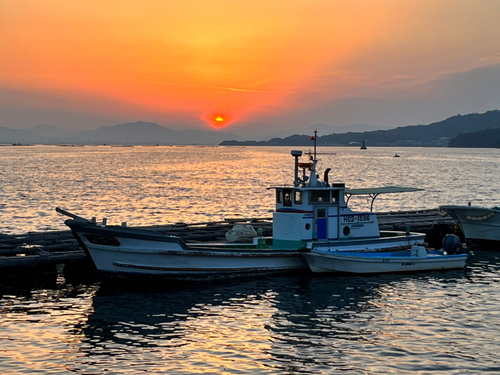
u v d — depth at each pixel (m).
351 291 26.72
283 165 180.75
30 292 26.62
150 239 26.50
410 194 83.44
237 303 24.72
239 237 32.44
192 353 18.83
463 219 40.25
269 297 25.69
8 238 32.94
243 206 66.75
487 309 23.64
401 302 24.80
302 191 29.94
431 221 43.69
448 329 21.09
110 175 119.94
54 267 29.92
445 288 27.31
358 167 167.12
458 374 17.11
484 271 31.39
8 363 17.92
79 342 19.84
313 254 28.97
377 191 32.22
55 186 89.81
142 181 104.06
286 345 19.52
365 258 29.59
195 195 78.94
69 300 25.22
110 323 21.94
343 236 30.92
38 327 21.42
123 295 26.06
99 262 26.75
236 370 17.44
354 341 19.89
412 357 18.39
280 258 29.41
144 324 21.83
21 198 71.50
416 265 30.86
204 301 25.05
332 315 22.94
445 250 33.06
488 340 19.89
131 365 17.83
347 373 17.20
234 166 171.88
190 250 27.22
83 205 65.56
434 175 128.75
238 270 28.55
